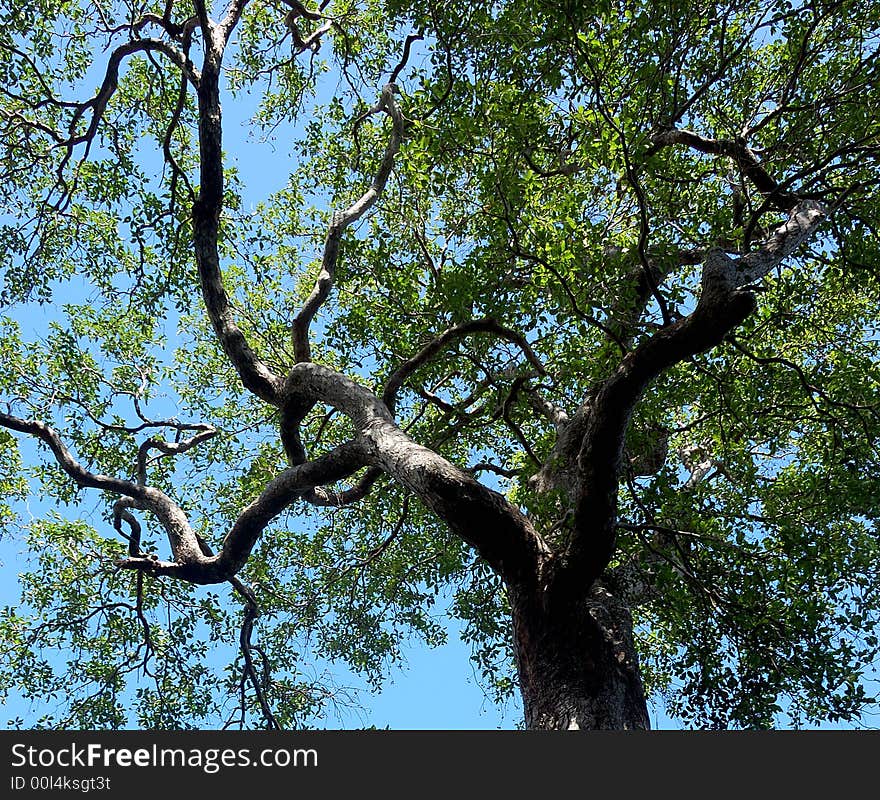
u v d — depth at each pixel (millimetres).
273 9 12516
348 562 12195
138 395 12211
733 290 5914
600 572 6344
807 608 7512
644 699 6473
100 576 12102
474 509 6566
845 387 8742
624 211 9328
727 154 8219
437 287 9023
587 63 7578
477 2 7719
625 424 6168
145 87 12422
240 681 11422
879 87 8039
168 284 12070
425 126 8438
